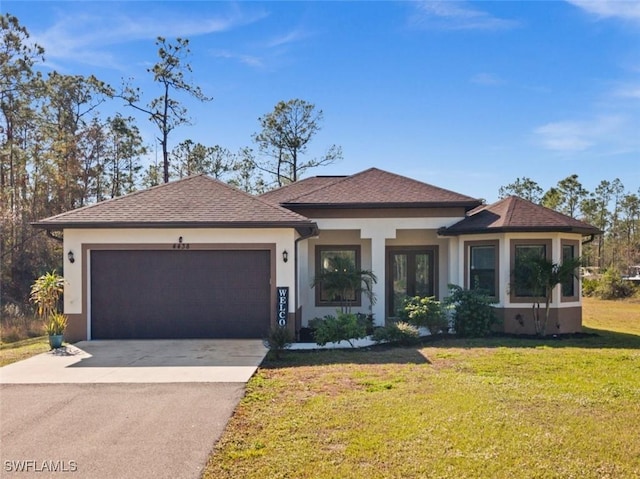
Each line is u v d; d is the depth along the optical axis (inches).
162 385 332.2
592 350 458.0
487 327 545.0
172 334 514.3
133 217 506.9
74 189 1092.5
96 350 455.8
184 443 231.1
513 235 562.9
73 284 508.7
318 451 218.4
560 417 257.4
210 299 515.5
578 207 1919.3
